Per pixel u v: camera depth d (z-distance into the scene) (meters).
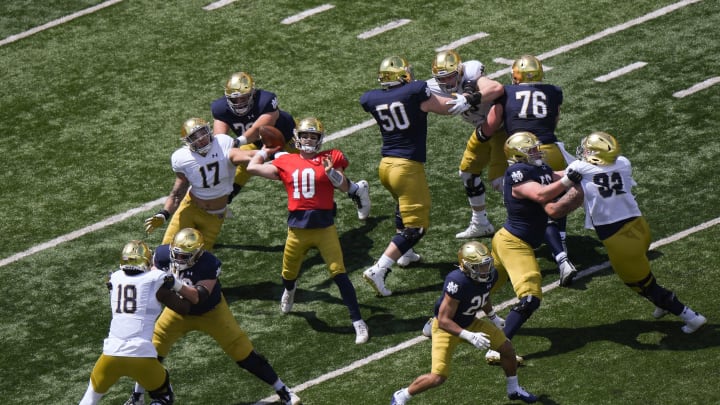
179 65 56.00
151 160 48.62
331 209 36.88
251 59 56.06
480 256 31.06
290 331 37.81
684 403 31.84
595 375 33.56
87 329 38.44
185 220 39.12
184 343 37.69
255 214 44.75
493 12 58.91
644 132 47.34
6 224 44.94
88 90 54.47
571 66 53.22
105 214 45.22
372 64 54.81
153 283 31.84
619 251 34.38
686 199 42.50
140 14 61.00
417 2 60.47
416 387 31.89
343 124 50.25
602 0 59.25
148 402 34.84
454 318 31.84
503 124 39.09
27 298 40.34
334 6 60.47
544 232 35.03
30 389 35.59
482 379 34.09
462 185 45.34
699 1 58.06
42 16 61.53
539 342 35.59
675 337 34.94
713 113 48.06
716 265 38.34
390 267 38.75
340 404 33.72
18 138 51.06
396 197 39.25
